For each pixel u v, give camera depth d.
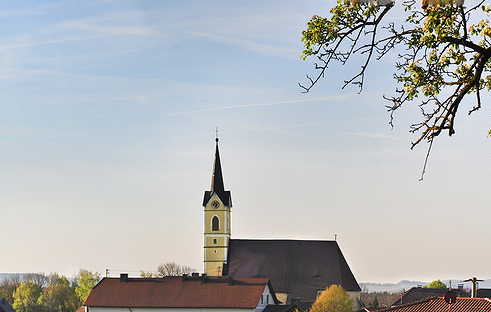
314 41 16.97
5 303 101.19
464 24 16.69
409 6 16.80
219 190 168.25
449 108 17.03
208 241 166.50
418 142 17.17
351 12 16.86
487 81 17.89
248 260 164.62
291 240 164.88
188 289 135.88
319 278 159.75
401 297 139.75
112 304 135.38
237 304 130.50
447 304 59.75
